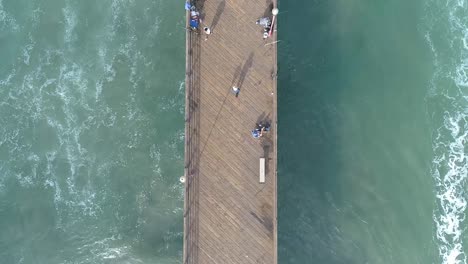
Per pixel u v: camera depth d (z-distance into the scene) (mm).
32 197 52219
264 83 45188
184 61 54062
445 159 51844
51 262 50906
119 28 55156
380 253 49656
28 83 54656
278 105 52344
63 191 52219
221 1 46031
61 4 55969
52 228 51500
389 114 52406
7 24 56000
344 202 50594
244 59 45438
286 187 50844
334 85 52812
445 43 53906
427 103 52781
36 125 53781
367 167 51344
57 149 53125
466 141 52062
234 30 45750
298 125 52094
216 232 43781
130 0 55531
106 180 52219
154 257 50344
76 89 54219
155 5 55344
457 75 53375
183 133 52562
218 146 44656
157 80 53875
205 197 44156
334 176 51156
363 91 52750
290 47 53562
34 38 55500
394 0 54562
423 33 54094
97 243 51094
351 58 53375
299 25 54031
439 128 52375
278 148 51625
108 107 53625
